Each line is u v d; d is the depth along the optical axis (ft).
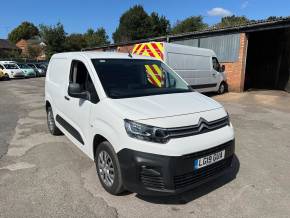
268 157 18.04
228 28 52.16
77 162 16.72
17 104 39.37
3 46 237.66
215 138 11.82
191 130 11.45
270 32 59.88
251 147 19.99
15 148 19.30
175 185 10.96
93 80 14.12
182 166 10.89
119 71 14.90
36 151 18.65
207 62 45.42
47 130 24.04
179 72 38.73
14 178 14.57
